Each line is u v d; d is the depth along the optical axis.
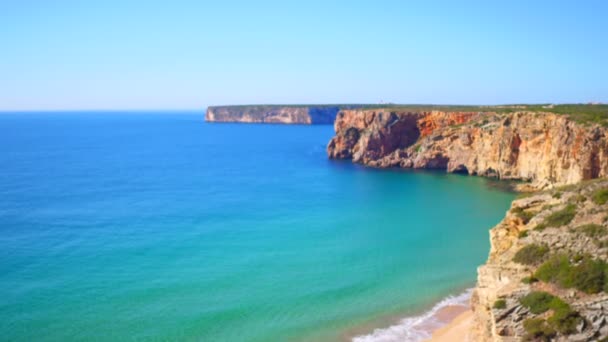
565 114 98.25
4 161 152.12
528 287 24.72
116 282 48.97
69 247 60.12
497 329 23.77
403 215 78.19
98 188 103.31
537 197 32.75
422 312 42.84
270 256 57.56
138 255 57.38
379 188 103.19
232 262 55.41
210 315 42.22
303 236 66.06
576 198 30.00
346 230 69.31
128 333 39.00
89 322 40.62
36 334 38.50
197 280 49.91
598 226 26.33
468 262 55.28
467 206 84.56
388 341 37.81
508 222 31.45
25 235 65.25
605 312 22.14
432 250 59.88
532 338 22.64
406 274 51.81
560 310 22.72
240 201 90.06
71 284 48.31
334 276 51.38
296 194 96.94
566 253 25.56
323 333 39.38
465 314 41.56
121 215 77.62
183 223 72.88
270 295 46.47
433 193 97.06
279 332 39.53
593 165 82.94
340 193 97.75
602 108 124.94
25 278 49.59
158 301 44.75
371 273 52.22
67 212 79.31
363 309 43.62
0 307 42.91
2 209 80.81
